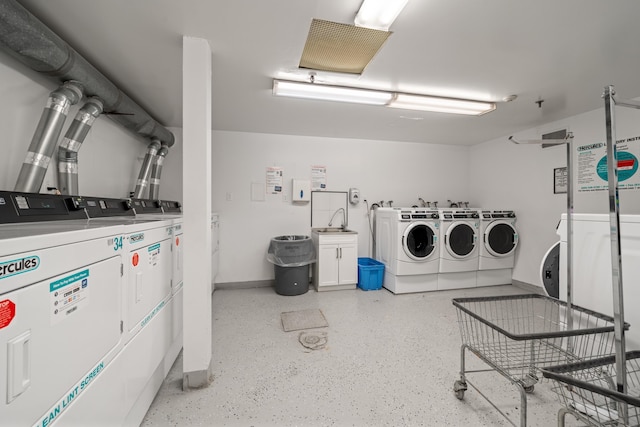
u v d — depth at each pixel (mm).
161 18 1402
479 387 1617
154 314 1439
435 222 3453
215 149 3576
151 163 2805
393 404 1474
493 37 1574
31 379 661
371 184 4141
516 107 2705
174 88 2240
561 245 1656
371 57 1796
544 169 3326
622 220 1355
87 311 887
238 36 1567
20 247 633
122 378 1110
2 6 1045
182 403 1474
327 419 1370
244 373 1745
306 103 2604
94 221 1403
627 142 2549
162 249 1552
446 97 2398
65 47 1396
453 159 4426
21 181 1341
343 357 1939
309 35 1566
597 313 1370
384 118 3066
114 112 2086
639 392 1248
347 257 3576
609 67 1919
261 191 3732
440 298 3250
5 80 1336
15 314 619
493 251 3576
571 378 850
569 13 1368
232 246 3645
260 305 2998
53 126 1444
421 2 1292
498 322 2477
